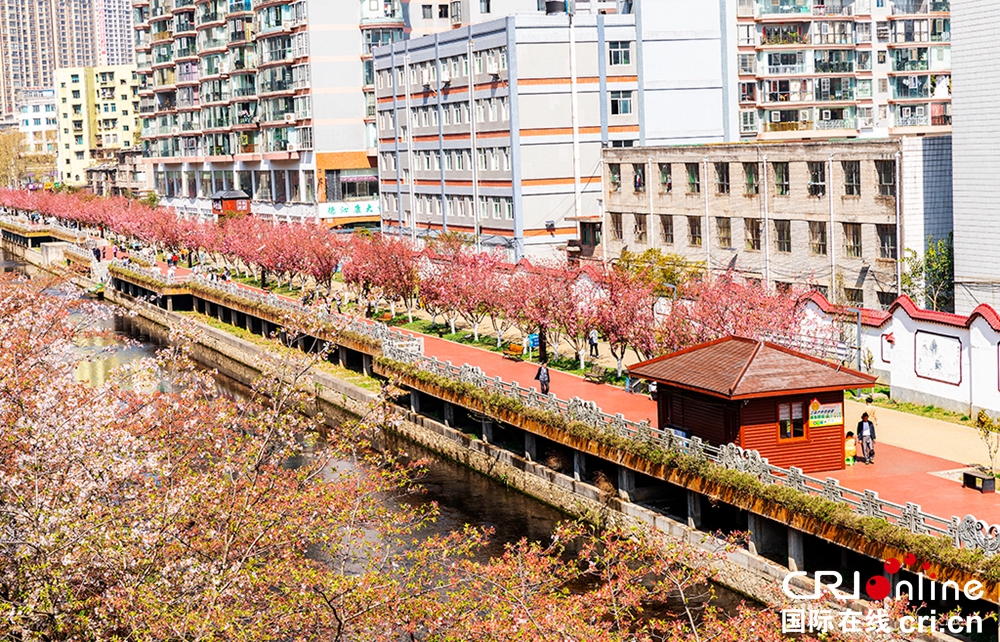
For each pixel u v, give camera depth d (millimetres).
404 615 25453
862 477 40062
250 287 106000
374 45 128500
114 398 31156
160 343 89375
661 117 95812
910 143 62344
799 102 107875
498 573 27438
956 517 31922
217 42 148125
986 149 57031
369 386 68000
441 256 80625
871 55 112625
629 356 64938
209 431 31047
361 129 130000
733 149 74250
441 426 59375
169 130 164250
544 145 92938
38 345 35750
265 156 137250
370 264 83438
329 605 23547
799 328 55438
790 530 37281
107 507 25359
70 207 164000
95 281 121188
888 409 50781
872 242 64812
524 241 93062
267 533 26812
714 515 42938
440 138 105312
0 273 58688
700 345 45375
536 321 63625
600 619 29500
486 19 124000
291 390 31328
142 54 172125
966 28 57188
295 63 130750
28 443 25969
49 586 22906
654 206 82062
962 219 58688
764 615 28734
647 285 60562
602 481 47031
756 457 38938
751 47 104562
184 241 121625
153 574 24359
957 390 48688
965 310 59031
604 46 93500
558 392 56312
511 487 53031
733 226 75125
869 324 53781
